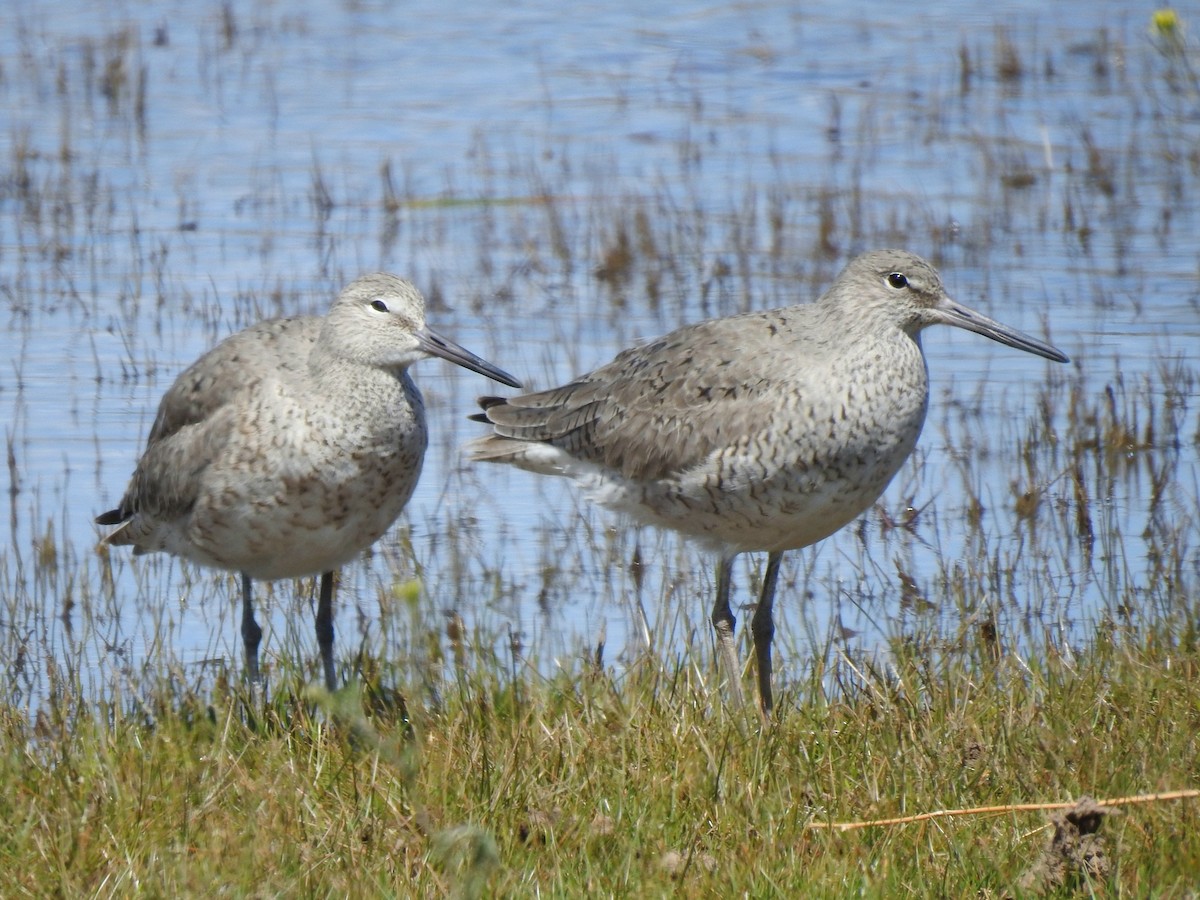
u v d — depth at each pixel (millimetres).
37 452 15492
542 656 11906
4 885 7789
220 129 25766
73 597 13141
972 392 17141
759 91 27625
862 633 12320
